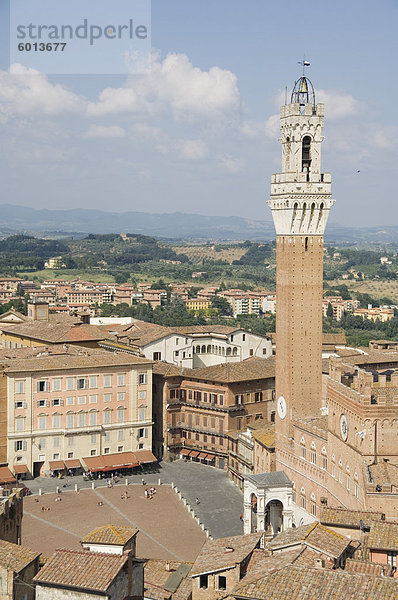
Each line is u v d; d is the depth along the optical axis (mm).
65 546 164875
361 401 142750
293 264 185375
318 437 168250
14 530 107688
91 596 74000
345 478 151250
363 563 90312
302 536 100688
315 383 187000
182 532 176875
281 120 187750
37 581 75250
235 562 93438
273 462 193000
